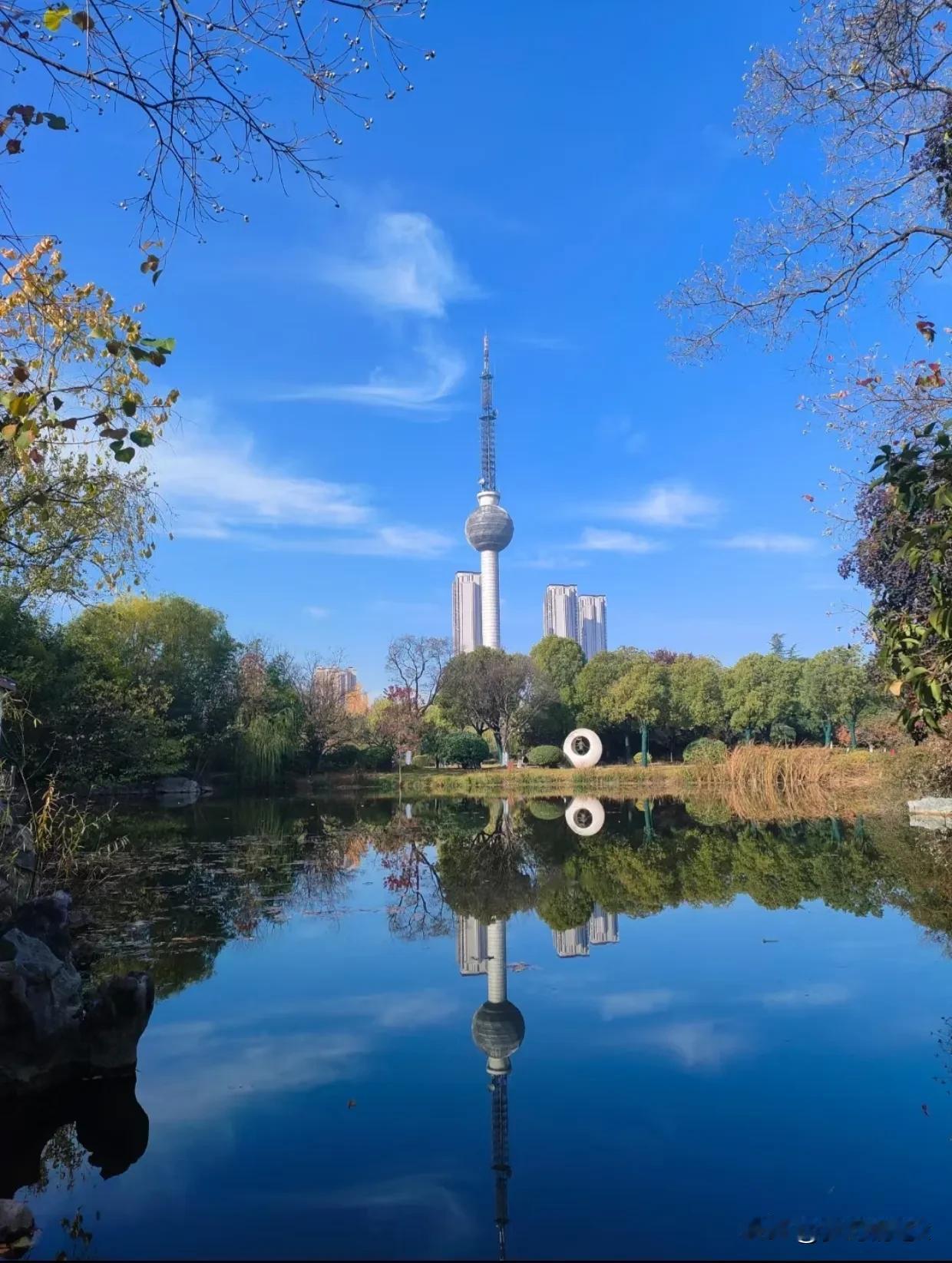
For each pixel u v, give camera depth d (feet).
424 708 128.67
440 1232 10.84
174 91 10.49
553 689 148.25
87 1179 12.62
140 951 25.71
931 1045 17.16
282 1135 13.83
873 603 28.12
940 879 35.55
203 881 38.17
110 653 64.39
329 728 114.83
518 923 30.04
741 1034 18.03
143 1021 16.90
